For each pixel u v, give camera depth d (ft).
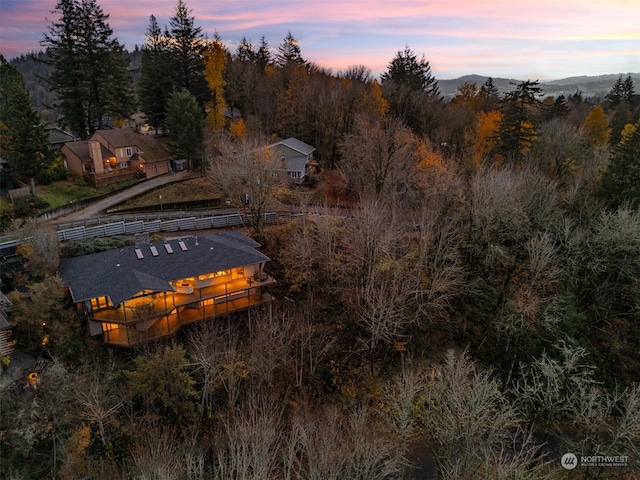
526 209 126.41
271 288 119.85
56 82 186.09
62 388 76.89
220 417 87.56
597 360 114.73
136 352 94.58
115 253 105.19
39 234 103.30
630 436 75.66
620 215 114.32
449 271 110.22
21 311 87.56
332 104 203.72
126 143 182.29
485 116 223.71
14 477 68.03
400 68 267.80
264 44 325.42
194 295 104.63
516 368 111.65
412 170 148.46
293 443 72.18
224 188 135.95
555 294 116.47
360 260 112.47
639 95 354.54
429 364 111.75
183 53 208.13
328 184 184.44
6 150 145.89
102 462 77.41
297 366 103.30
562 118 230.89
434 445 89.04
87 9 181.78
